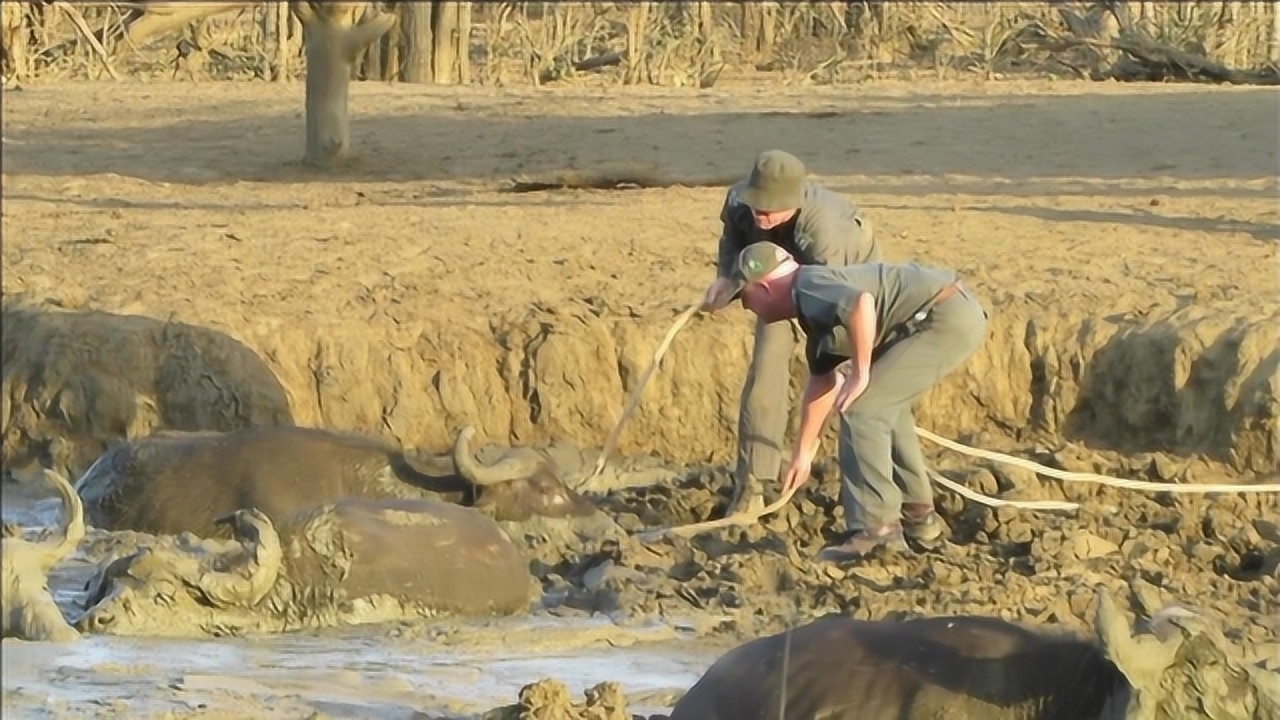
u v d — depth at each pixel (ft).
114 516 79.00
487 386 97.55
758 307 73.72
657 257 114.21
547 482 80.28
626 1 271.49
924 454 92.32
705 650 65.51
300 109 200.85
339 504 69.56
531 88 228.43
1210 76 250.98
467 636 66.18
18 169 153.48
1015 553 78.13
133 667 59.77
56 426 93.35
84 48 242.78
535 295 103.24
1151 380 96.07
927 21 290.35
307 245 115.75
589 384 97.55
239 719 54.60
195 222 124.88
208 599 65.10
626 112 194.80
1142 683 44.29
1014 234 121.08
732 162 160.45
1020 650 47.24
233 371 94.53
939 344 74.95
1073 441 96.37
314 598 66.95
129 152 167.12
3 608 63.10
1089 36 273.13
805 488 85.92
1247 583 73.61
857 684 47.21
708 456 97.25
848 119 185.88
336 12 158.71
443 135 177.17
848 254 76.28
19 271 104.58
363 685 59.26
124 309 98.02
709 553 78.38
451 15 242.99
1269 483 90.33
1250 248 117.91
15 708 54.44
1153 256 114.32
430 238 119.24
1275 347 94.22
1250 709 44.73
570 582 75.36
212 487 78.33
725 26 291.17
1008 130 176.96
